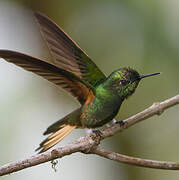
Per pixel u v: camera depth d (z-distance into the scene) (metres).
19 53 6.06
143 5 11.05
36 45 12.47
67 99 11.43
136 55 11.05
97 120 8.23
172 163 7.02
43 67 6.73
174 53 10.61
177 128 11.18
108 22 11.74
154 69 10.79
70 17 12.47
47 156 6.42
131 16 11.27
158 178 11.02
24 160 6.22
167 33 10.67
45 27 7.86
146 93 10.94
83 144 6.89
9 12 12.53
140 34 11.05
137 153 11.19
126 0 11.52
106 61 11.45
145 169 11.09
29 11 12.66
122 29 11.48
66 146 6.74
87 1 12.36
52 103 11.21
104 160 11.09
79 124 8.30
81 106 8.27
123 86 8.23
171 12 10.66
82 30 12.13
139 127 11.34
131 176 11.07
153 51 10.78
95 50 11.73
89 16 12.23
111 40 11.56
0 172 6.05
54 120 10.91
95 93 8.15
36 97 10.92
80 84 7.86
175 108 11.34
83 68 8.29
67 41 8.12
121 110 11.13
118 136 11.31
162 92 10.79
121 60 11.22
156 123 11.31
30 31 12.55
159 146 11.09
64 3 12.54
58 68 6.93
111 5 11.83
